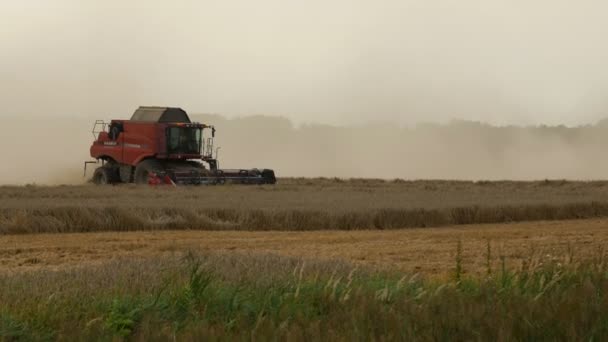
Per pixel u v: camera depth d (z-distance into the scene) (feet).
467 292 44.06
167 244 86.99
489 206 122.31
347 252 82.69
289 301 40.34
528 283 45.19
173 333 34.27
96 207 102.22
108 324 36.35
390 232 104.06
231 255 62.49
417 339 33.35
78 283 47.39
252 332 33.81
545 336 34.35
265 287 44.32
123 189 149.28
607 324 35.24
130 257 68.23
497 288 44.19
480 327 34.86
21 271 64.64
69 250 81.35
